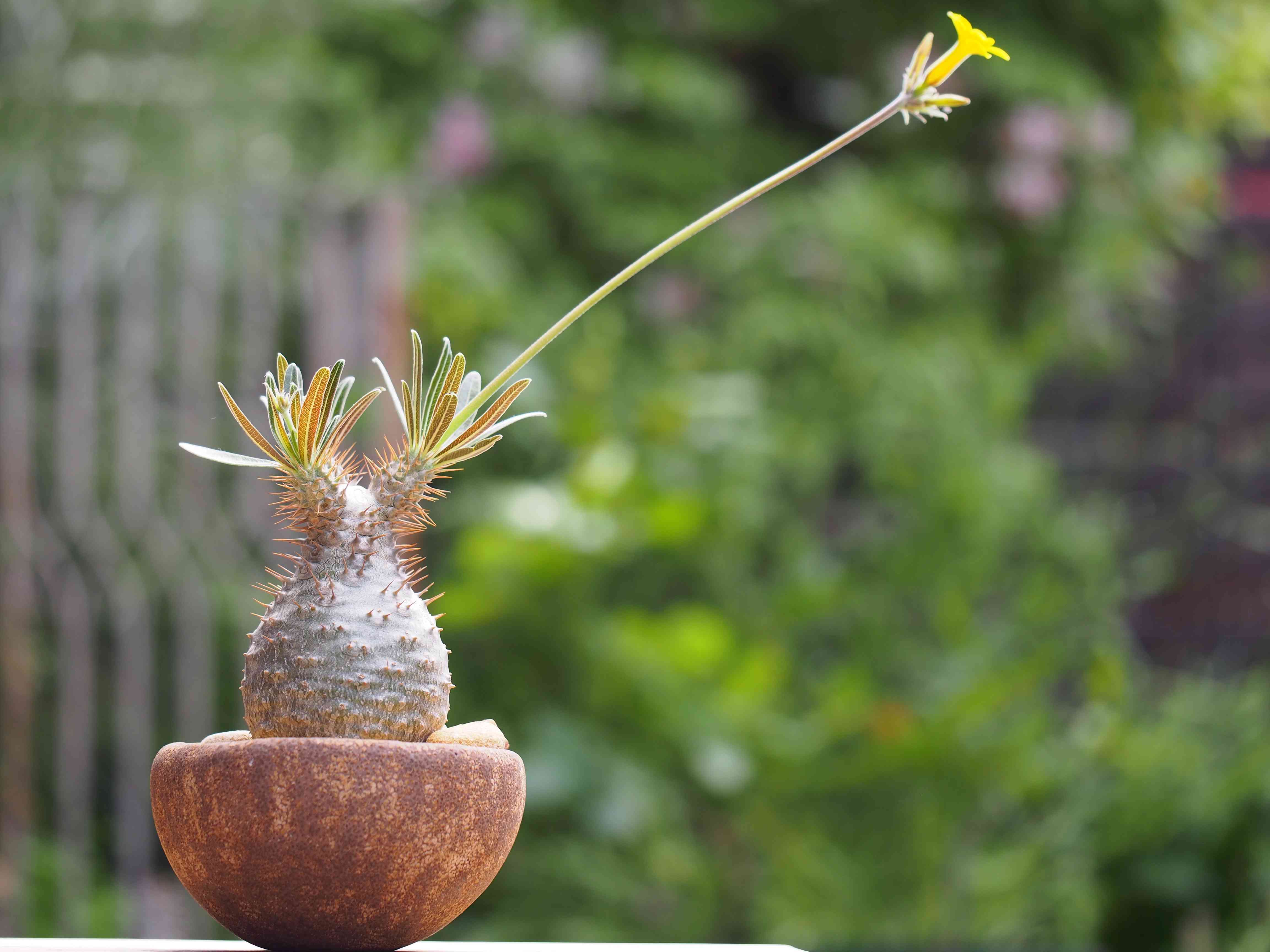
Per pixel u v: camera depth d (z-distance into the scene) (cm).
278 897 97
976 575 498
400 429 367
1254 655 577
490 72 477
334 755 96
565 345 470
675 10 499
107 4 455
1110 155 506
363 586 104
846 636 494
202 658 391
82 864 376
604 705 416
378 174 454
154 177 436
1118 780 431
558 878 394
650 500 422
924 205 505
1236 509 591
